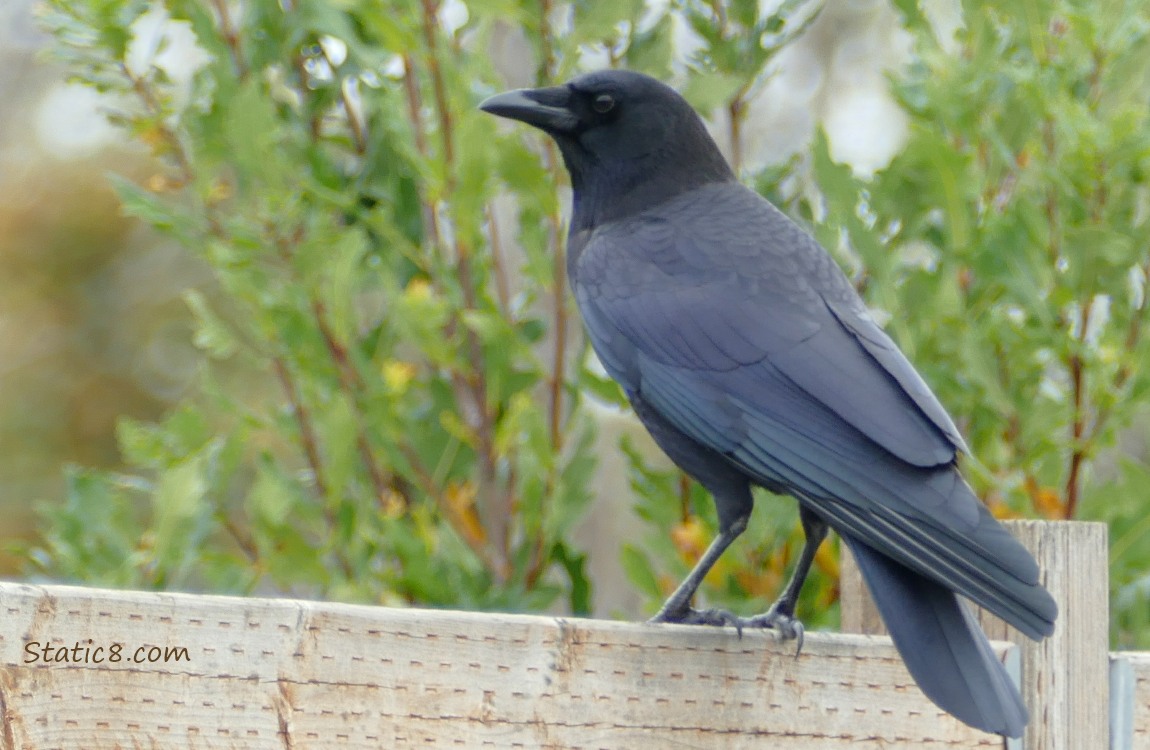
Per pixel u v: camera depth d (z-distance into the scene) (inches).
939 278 409.7
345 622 220.8
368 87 430.6
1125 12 397.4
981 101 413.7
